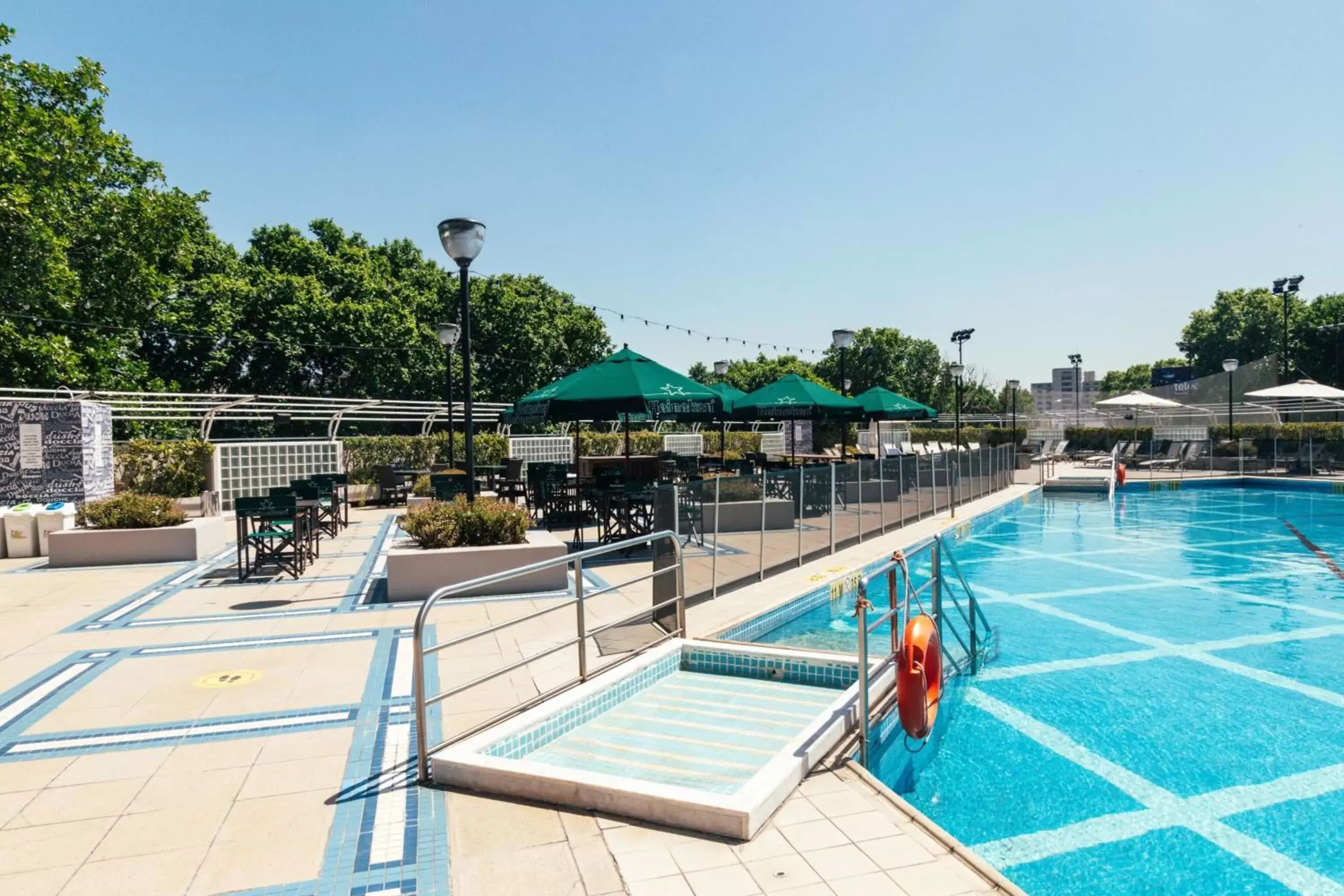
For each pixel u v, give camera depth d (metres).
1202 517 19.31
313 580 9.83
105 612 8.06
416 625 4.06
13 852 3.36
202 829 3.56
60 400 13.96
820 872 3.18
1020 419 41.06
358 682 5.74
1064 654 7.98
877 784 4.05
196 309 28.98
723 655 6.25
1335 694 6.74
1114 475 24.86
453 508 9.41
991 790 5.04
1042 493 25.77
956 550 14.45
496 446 24.55
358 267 35.47
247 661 6.29
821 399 16.27
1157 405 30.56
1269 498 23.53
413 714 5.08
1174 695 6.74
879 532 14.23
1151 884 3.96
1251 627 8.97
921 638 5.19
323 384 33.53
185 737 4.70
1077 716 6.28
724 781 4.20
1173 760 5.44
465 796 3.91
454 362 36.38
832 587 10.00
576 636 6.45
